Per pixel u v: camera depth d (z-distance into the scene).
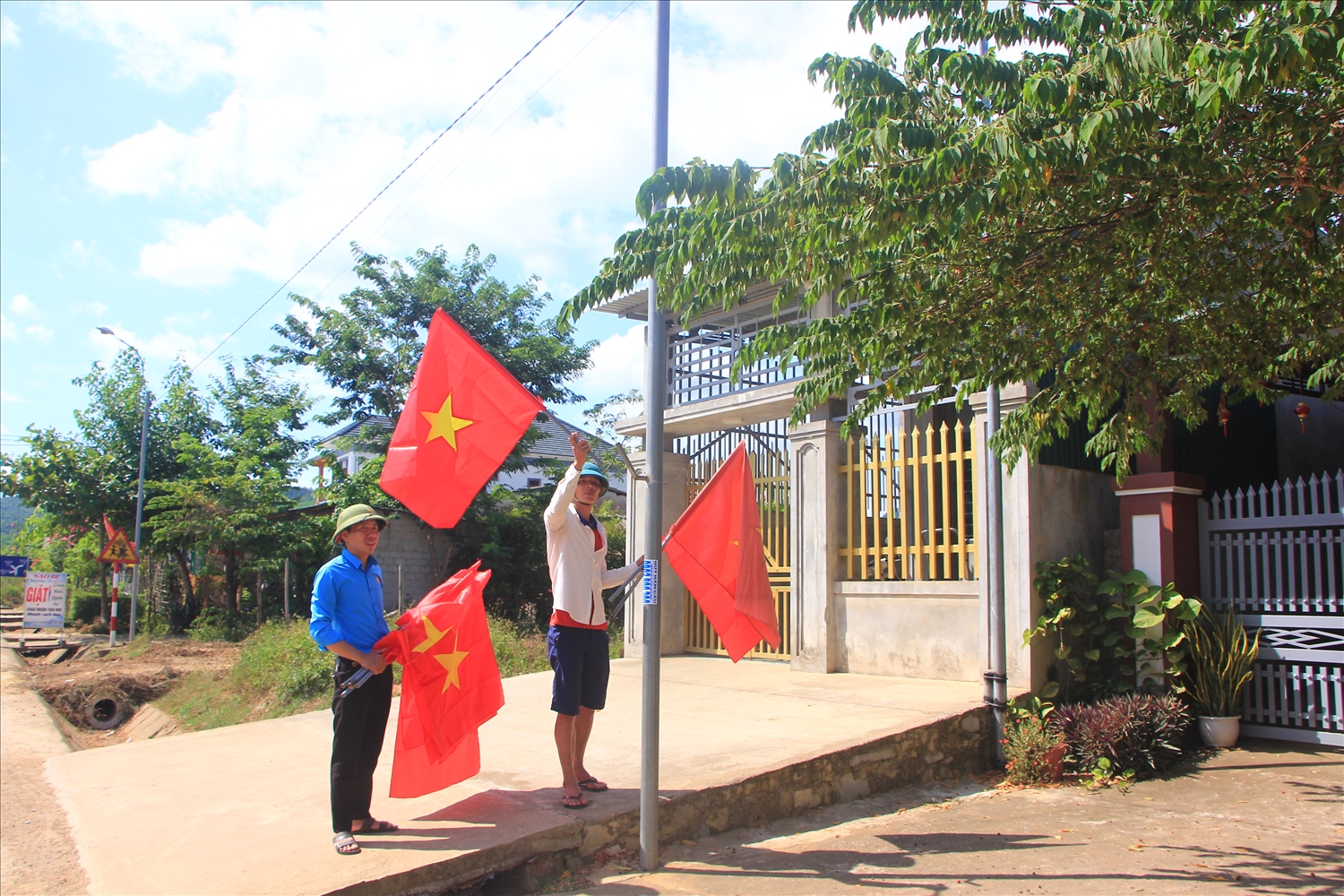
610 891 4.54
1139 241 5.60
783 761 5.90
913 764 6.71
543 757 6.39
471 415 5.14
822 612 9.95
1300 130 4.52
